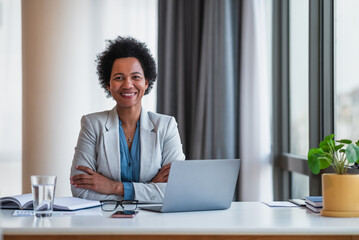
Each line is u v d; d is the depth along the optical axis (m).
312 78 3.20
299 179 3.65
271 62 4.19
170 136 2.51
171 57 4.38
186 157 4.39
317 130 3.19
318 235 1.64
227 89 4.20
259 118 4.12
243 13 4.18
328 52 3.09
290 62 3.97
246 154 4.13
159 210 1.97
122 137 2.45
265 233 1.60
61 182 4.35
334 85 3.05
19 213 1.92
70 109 4.40
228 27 4.21
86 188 2.30
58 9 4.38
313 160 1.95
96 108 4.50
